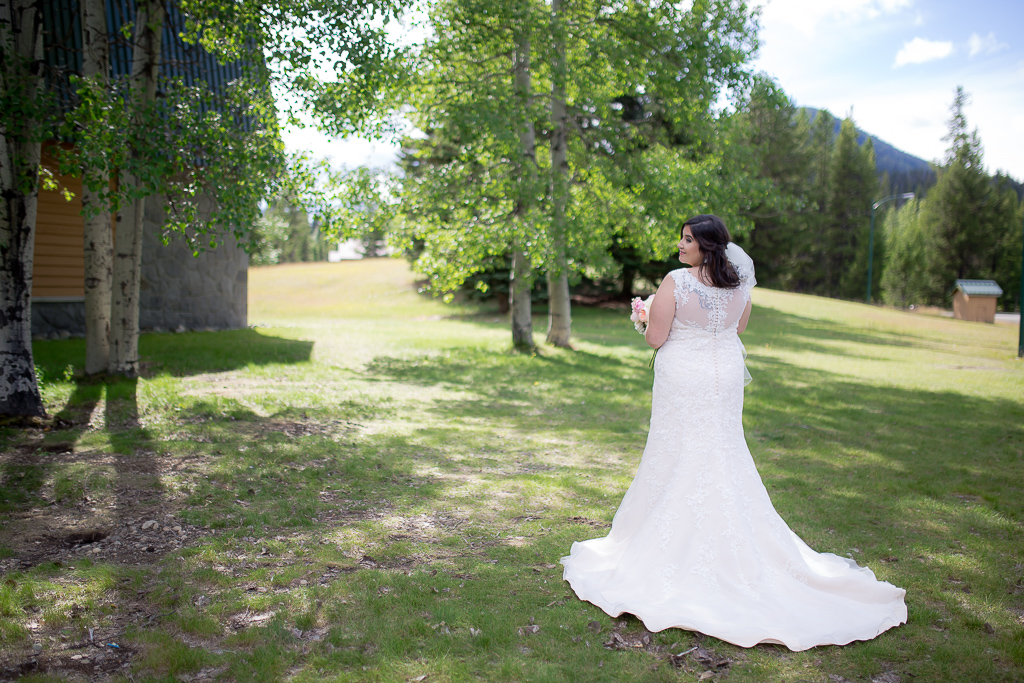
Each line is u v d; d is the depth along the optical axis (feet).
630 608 9.57
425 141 41.60
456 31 36.37
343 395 27.20
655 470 10.85
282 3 23.68
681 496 10.40
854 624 9.39
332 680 8.00
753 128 42.96
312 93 27.35
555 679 8.04
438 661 8.43
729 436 10.51
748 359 45.29
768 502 10.60
